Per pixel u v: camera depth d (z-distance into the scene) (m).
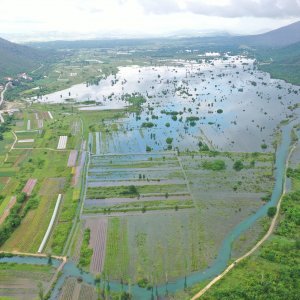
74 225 150.75
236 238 138.50
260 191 175.12
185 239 138.38
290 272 116.25
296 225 144.75
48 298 111.81
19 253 133.88
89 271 123.12
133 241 138.12
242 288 110.19
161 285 115.25
